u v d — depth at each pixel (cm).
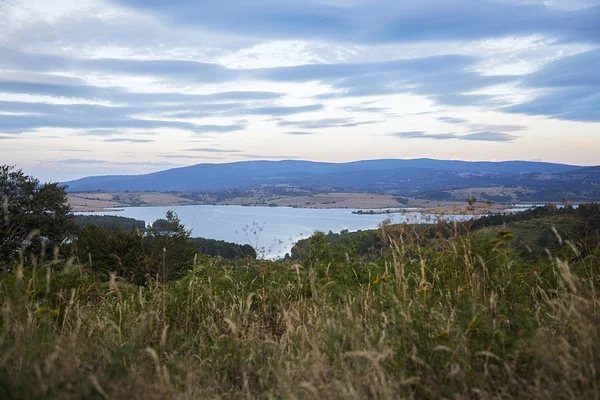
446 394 287
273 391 323
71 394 264
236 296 557
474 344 329
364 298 465
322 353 355
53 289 477
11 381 275
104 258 1324
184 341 434
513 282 452
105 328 423
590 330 314
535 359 310
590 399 263
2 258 1445
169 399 298
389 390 273
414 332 341
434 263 544
